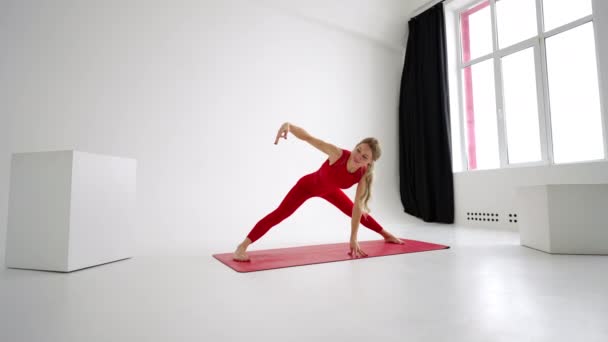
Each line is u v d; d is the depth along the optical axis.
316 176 2.32
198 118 3.68
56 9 3.02
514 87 4.39
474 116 4.93
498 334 1.00
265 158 4.09
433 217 5.00
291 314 1.19
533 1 4.25
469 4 4.93
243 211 3.87
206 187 3.66
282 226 4.13
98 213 2.11
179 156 3.54
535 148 4.15
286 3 4.36
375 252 2.47
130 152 3.27
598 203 2.30
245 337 0.99
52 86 2.96
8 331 1.04
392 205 5.27
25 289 1.54
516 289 1.49
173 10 3.64
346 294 1.44
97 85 3.16
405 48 5.62
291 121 4.35
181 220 3.48
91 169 2.06
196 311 1.23
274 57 4.28
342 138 4.81
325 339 0.98
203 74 3.76
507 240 3.13
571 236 2.34
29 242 1.96
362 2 4.89
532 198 2.60
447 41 5.04
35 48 2.91
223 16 3.95
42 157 1.97
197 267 2.03
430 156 5.01
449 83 4.99
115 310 1.24
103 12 3.25
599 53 3.41
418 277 1.74
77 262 1.95
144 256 2.40
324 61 4.73
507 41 4.52
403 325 1.08
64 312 1.22
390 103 5.43
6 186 2.73
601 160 3.38
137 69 3.38
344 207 2.66
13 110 2.79
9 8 2.82
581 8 3.77
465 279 1.69
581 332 1.01
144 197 3.30
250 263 2.11
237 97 3.96
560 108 3.90
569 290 1.47
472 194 4.55
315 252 2.51
